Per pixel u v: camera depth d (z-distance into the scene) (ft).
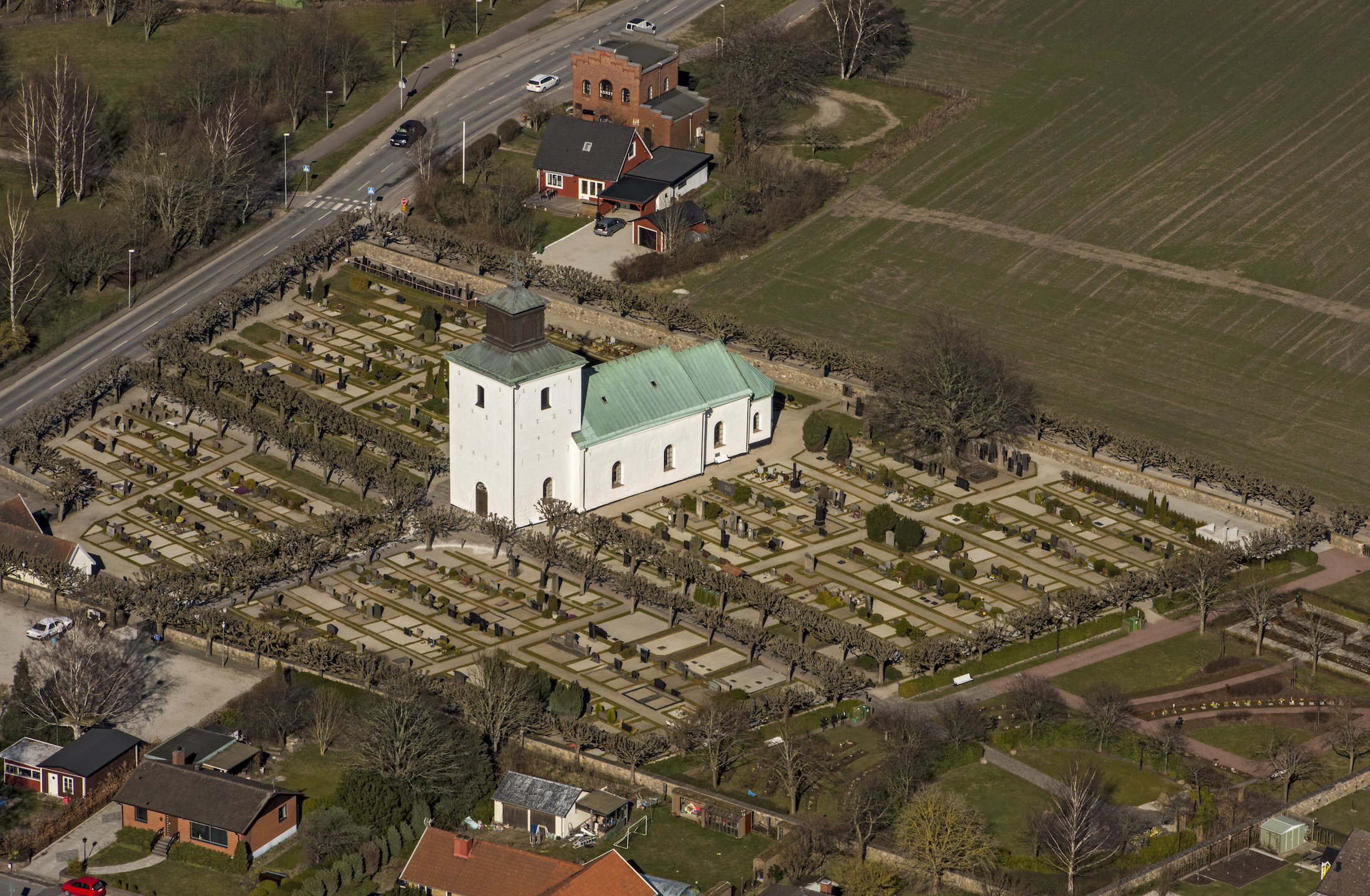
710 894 506.48
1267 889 519.60
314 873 518.78
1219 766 580.30
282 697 581.94
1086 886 518.78
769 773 570.05
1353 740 579.07
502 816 548.72
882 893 510.17
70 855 532.73
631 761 563.89
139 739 576.61
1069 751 586.45
